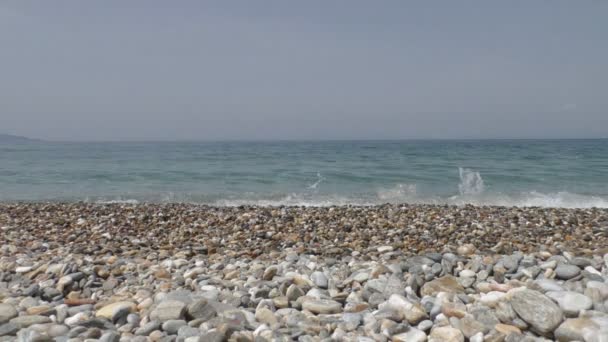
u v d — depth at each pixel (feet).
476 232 29.35
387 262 20.29
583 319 11.03
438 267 17.21
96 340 10.73
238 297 14.33
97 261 20.54
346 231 30.96
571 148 214.48
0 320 11.96
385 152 169.48
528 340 10.66
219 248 25.22
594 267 16.80
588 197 57.31
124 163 110.52
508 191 63.62
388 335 11.41
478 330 11.44
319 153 162.40
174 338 11.10
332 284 16.21
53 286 16.51
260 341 10.69
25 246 25.90
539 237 27.94
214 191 64.28
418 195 60.34
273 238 28.30
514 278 16.25
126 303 13.29
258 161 117.39
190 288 16.53
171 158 131.23
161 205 47.39
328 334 11.49
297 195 60.13
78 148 246.88
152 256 22.70
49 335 11.16
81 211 41.32
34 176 80.48
